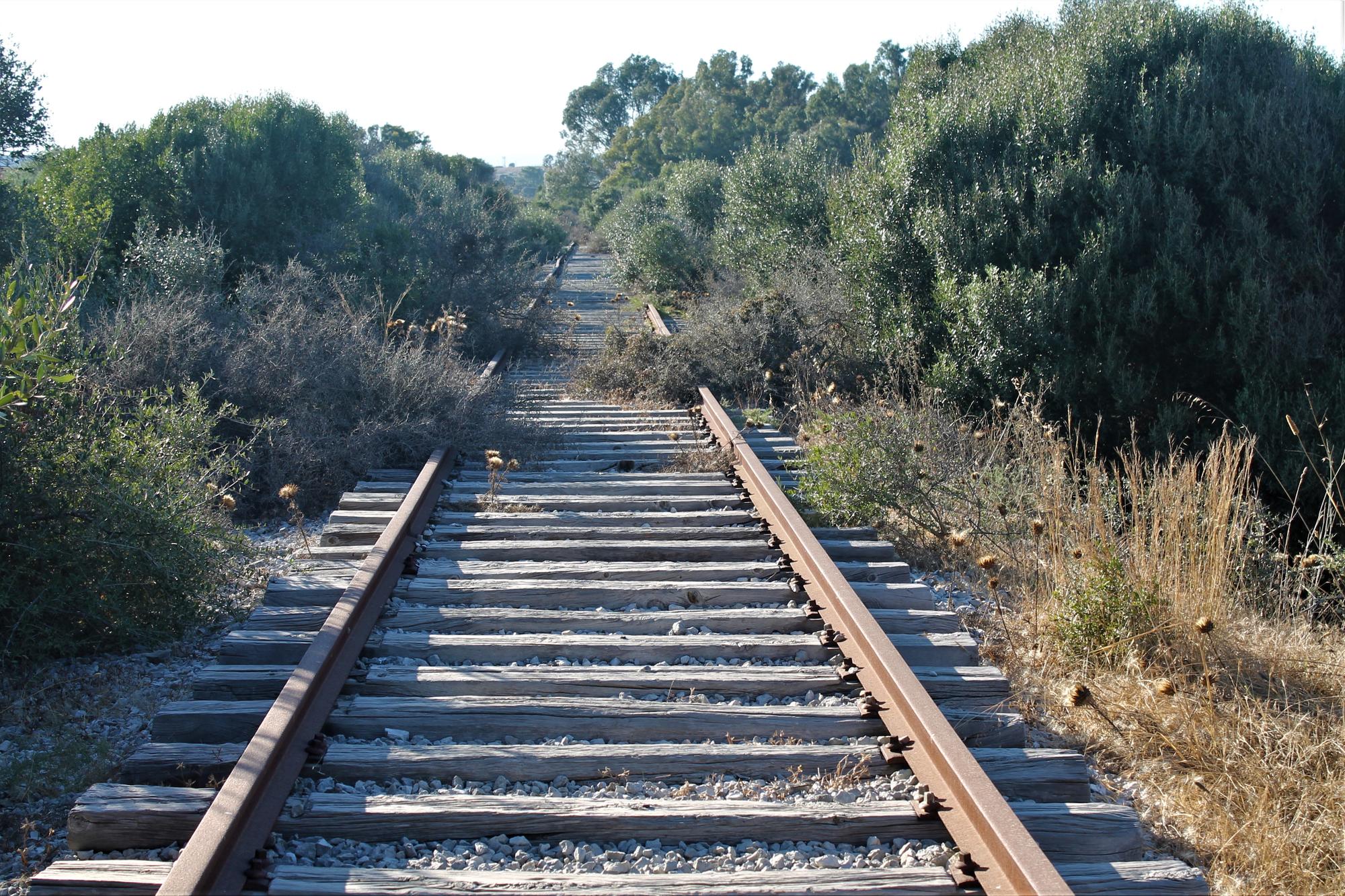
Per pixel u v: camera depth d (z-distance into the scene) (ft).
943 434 26.58
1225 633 18.07
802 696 15.38
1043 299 32.89
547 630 17.84
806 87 298.97
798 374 39.55
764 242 64.28
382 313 39.27
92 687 16.01
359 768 12.84
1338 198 32.48
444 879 10.58
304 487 27.17
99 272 42.55
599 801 12.12
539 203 256.11
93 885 10.24
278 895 10.21
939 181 38.45
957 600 20.45
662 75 384.27
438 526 23.47
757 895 10.39
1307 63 35.78
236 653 16.20
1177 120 34.12
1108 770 14.39
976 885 10.59
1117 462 31.94
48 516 16.90
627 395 41.52
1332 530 28.55
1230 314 31.65
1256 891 11.63
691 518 24.09
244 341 30.86
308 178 56.80
